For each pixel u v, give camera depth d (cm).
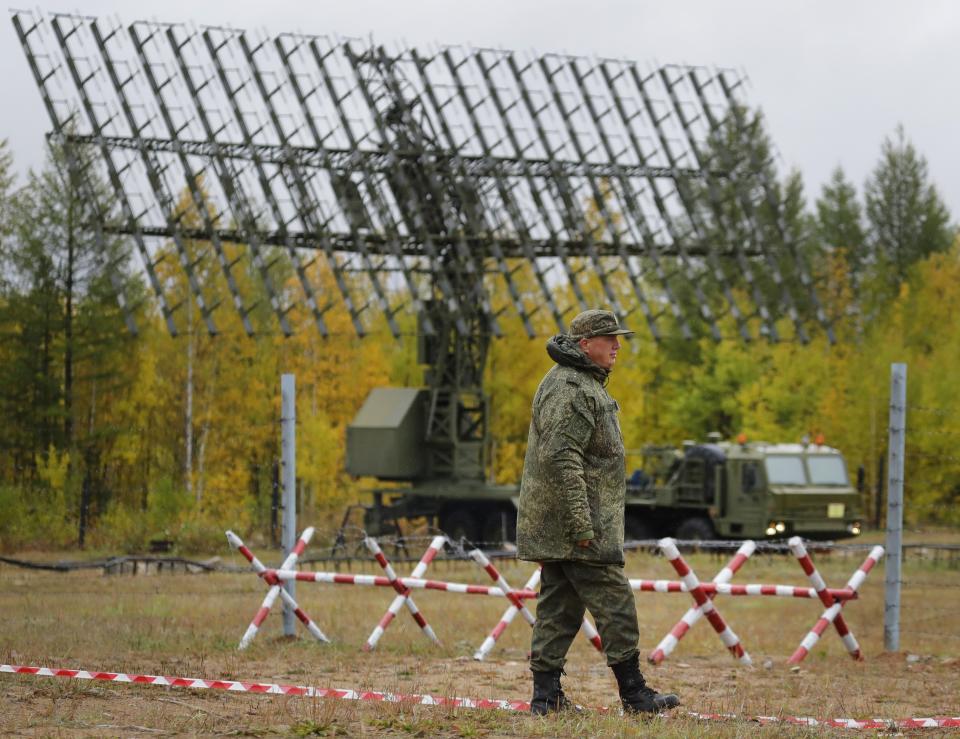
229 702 1430
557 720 1320
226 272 5297
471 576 4203
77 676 1544
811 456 5662
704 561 5025
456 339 6062
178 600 3120
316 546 5956
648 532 6012
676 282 9662
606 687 1744
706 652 2250
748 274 6175
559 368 1351
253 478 7469
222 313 7881
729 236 6269
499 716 1359
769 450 5647
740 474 5628
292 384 2275
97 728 1226
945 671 1980
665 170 6006
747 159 6419
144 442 7794
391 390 6219
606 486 1355
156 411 7925
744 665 1983
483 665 1961
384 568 2181
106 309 7150
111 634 2230
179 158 5372
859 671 1977
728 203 7981
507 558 4641
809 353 7950
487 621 2719
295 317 8094
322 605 3041
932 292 10125
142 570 4559
